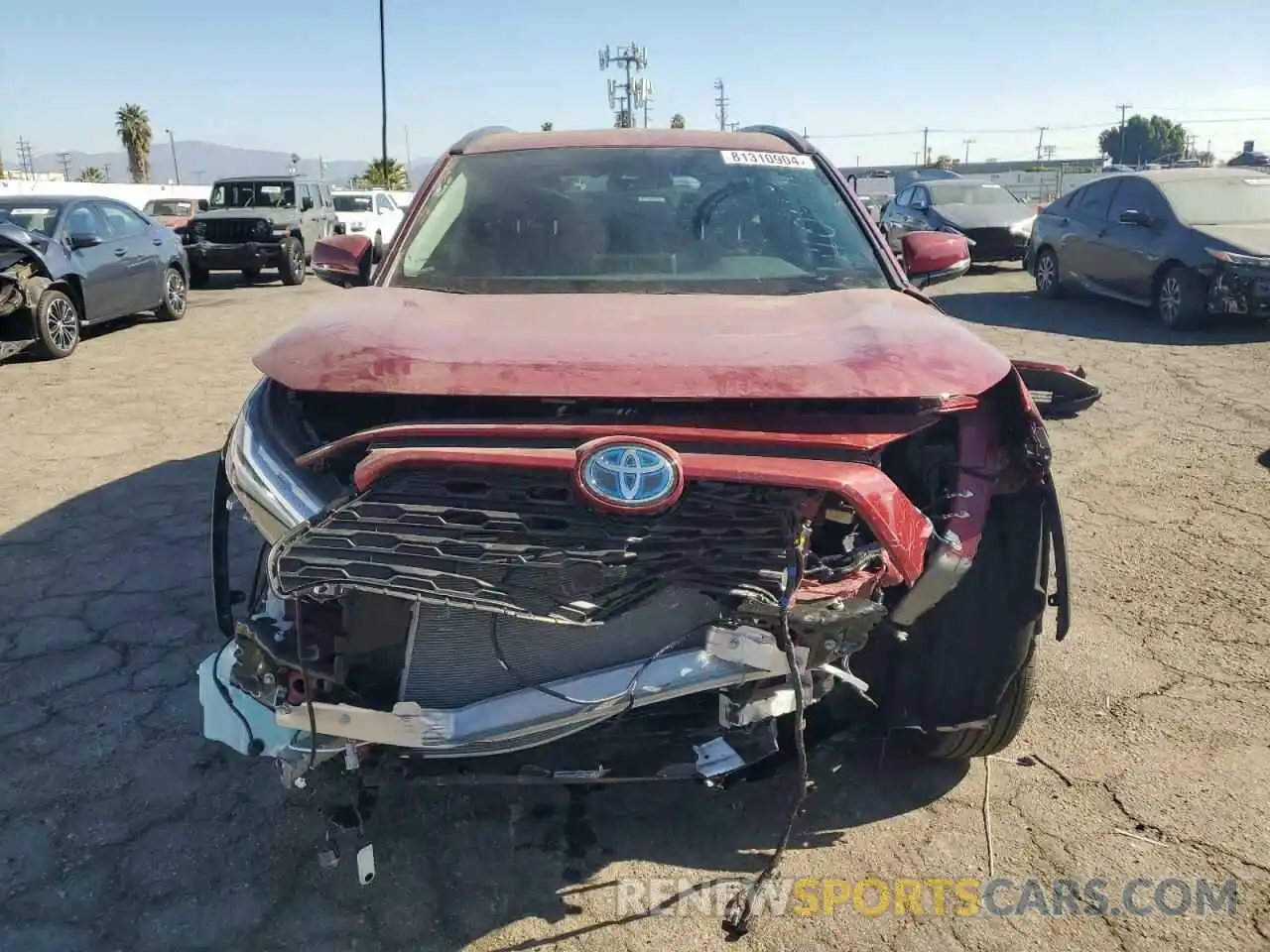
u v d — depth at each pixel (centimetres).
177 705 350
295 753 235
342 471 250
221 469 301
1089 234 1216
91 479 595
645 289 329
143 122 7712
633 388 232
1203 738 332
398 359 243
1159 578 453
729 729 248
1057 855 279
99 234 1120
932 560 248
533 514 222
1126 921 255
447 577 215
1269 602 428
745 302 307
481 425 231
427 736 225
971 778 313
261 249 1730
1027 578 276
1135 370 872
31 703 350
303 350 252
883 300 306
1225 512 535
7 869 270
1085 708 349
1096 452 642
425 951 246
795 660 228
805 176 390
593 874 273
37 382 880
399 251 353
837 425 237
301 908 259
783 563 221
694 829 291
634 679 228
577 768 248
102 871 270
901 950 247
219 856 277
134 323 1271
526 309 295
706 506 228
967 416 267
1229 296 1005
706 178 381
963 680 285
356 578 214
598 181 378
